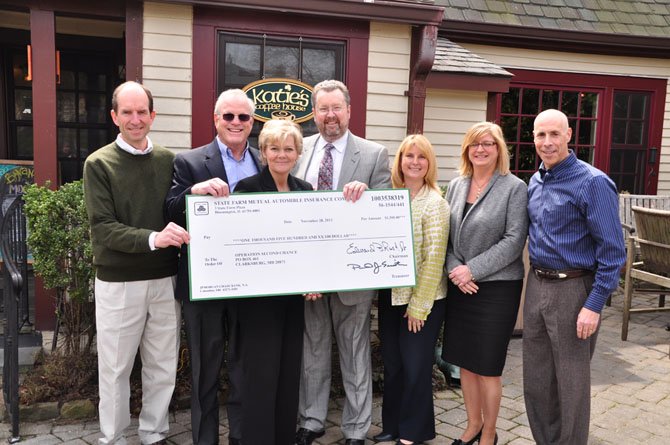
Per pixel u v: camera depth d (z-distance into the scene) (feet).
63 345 12.26
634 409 12.25
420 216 9.86
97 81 22.09
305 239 9.39
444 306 10.19
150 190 9.37
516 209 9.39
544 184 9.14
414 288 9.84
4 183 13.30
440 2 23.71
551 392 9.57
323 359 10.51
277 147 9.12
